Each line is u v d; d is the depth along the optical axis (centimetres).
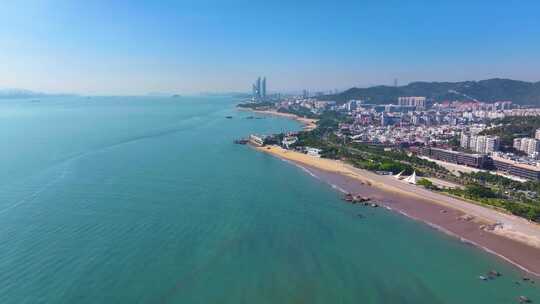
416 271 9869
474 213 14138
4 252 9894
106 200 14338
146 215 12912
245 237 11556
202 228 12038
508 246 11356
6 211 12812
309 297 8594
